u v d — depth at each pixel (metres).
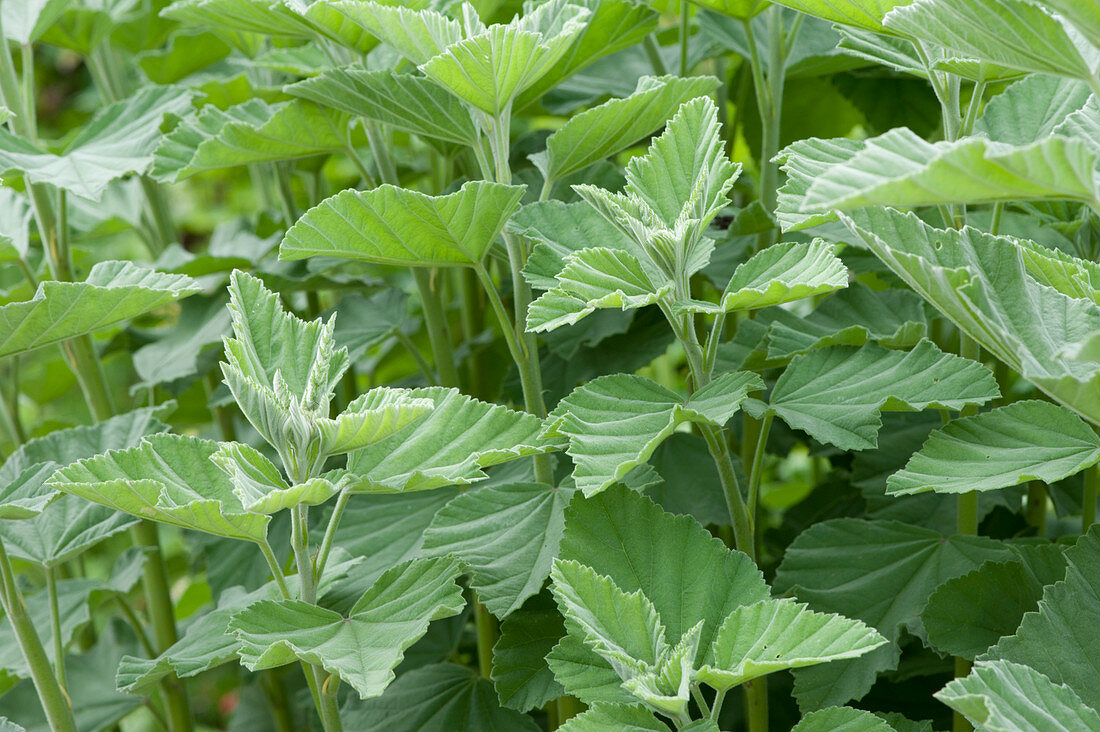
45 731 1.30
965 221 1.15
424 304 1.29
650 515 1.10
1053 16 1.00
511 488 1.16
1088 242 1.21
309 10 1.18
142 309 1.12
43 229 1.29
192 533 1.34
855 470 1.26
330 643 1.07
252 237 1.42
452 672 1.23
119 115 1.27
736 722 1.25
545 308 1.10
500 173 1.15
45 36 1.40
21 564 1.34
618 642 1.05
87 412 2.03
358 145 1.35
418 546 1.18
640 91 1.16
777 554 1.34
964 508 1.17
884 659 1.13
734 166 1.09
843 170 0.98
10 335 1.10
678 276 1.10
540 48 1.10
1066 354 0.98
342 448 1.08
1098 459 1.04
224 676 1.60
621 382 1.10
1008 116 1.18
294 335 1.11
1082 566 1.08
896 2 1.08
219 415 1.40
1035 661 1.06
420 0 1.19
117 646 1.37
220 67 1.54
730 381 1.09
